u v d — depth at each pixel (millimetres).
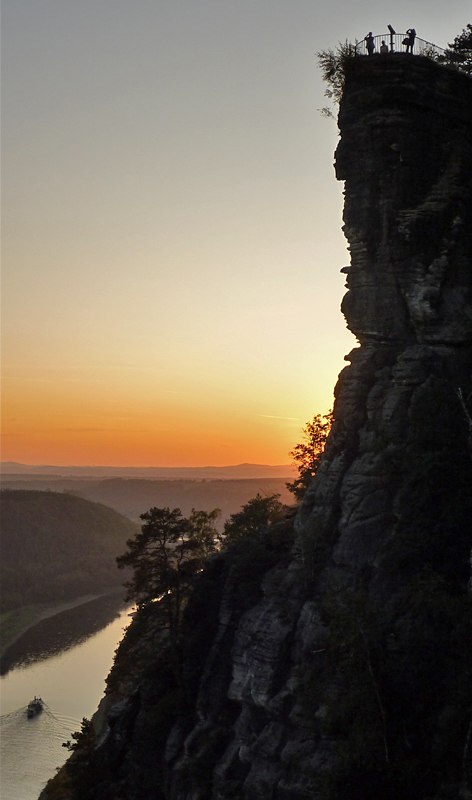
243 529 84250
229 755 51688
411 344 55906
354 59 56250
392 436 52438
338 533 53219
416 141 55750
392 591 48469
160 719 59344
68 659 171875
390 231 55625
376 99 55406
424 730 42438
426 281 54906
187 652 59000
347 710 43375
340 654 45344
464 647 42625
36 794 103312
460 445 50344
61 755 116438
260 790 47281
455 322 54812
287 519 70250
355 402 55531
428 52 58844
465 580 48656
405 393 53188
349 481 53188
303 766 45594
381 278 56031
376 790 41562
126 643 73312
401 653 44312
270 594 55000
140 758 59000
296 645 50875
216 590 59875
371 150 55906
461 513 49594
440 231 55250
